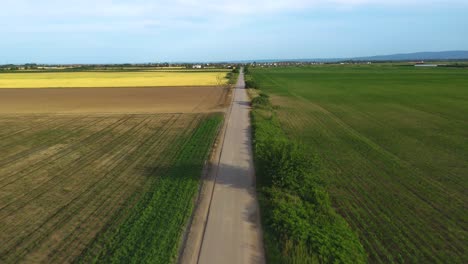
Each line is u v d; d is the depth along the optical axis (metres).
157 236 11.12
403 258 10.30
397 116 35.84
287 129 29.84
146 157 20.92
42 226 12.31
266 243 10.52
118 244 10.76
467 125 30.66
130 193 15.08
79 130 30.48
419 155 21.27
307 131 28.81
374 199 14.57
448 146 23.45
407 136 26.59
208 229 11.49
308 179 15.27
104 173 18.09
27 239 11.41
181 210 12.98
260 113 36.56
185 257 9.95
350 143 24.39
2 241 11.34
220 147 22.58
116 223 12.22
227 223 11.88
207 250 10.27
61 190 15.84
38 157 21.66
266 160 15.39
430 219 12.79
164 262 9.70
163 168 18.47
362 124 31.77
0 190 16.02
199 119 34.88
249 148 22.19
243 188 15.12
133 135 27.84
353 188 15.80
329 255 9.82
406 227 12.18
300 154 15.42
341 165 19.23
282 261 9.58
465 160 20.19
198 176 16.81
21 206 14.12
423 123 31.84
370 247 10.87
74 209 13.65
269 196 13.89
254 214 12.56
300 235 10.67
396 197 14.81
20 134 29.02
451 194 15.14
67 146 24.50
